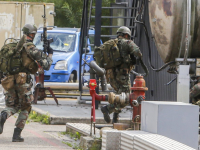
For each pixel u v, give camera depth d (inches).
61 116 1115.3
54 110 1296.8
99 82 1408.7
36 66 840.9
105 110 933.2
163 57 1000.9
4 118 813.2
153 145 566.9
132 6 1672.0
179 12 915.4
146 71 957.8
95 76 1256.2
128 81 991.0
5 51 819.4
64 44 2044.8
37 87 1435.8
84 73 1695.4
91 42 2209.6
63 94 1715.1
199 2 901.8
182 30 922.1
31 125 1071.6
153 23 987.3
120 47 962.1
